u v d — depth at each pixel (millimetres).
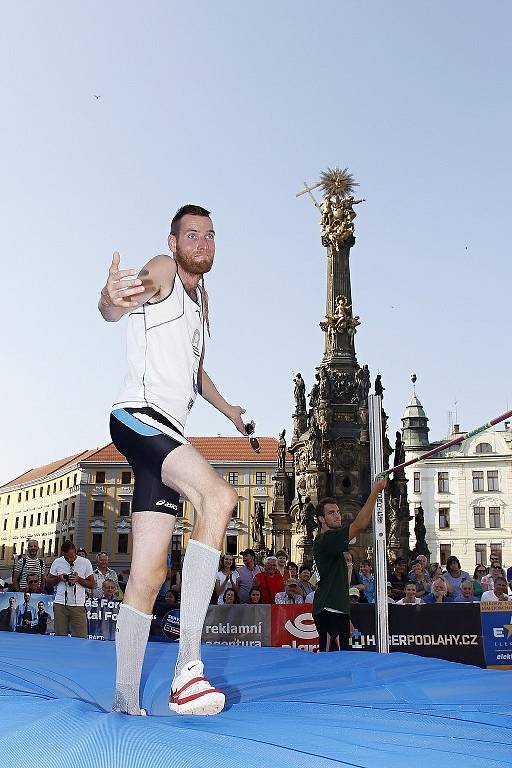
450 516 70750
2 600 11789
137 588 3061
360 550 41344
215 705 2658
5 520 95500
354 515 43250
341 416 45781
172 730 2191
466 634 10320
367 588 14273
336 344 47750
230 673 3920
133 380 3238
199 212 3490
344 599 7609
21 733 2145
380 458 7555
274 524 47375
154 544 3111
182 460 3072
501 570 15594
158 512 3145
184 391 3314
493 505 69938
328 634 7562
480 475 71000
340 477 44312
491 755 2080
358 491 44000
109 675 3760
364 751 2051
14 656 4434
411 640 10266
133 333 3285
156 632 11266
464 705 3021
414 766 1931
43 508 85812
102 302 3043
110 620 11961
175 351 3293
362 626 10219
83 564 12047
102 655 4672
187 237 3436
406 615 10336
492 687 3600
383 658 4742
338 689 3441
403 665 4453
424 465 72500
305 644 10656
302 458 46281
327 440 44562
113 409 3268
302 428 48906
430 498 71500
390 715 2598
